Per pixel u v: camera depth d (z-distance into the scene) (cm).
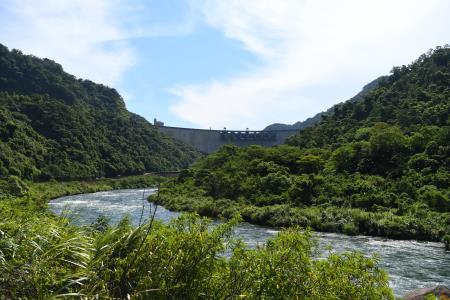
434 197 3981
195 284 438
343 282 509
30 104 10231
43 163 8144
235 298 450
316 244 552
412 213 3809
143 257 444
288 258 484
